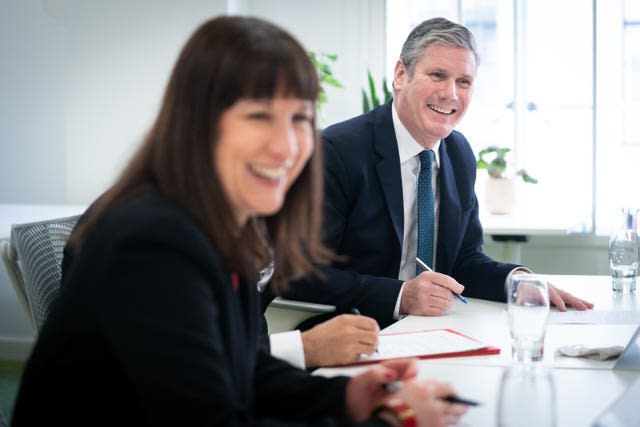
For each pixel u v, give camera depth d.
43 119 4.61
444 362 1.63
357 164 2.45
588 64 4.39
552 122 4.45
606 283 2.53
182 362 1.03
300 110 1.20
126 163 1.21
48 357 1.10
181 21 4.45
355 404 1.31
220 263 1.14
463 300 2.28
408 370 1.37
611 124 4.38
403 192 2.51
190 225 1.12
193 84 1.16
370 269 2.45
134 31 4.49
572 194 4.45
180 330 1.04
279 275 1.49
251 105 1.15
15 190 4.68
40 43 4.57
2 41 4.59
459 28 2.50
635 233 2.39
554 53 4.43
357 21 4.60
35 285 1.87
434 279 2.15
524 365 1.57
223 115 1.16
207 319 1.08
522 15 4.44
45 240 1.94
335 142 2.48
